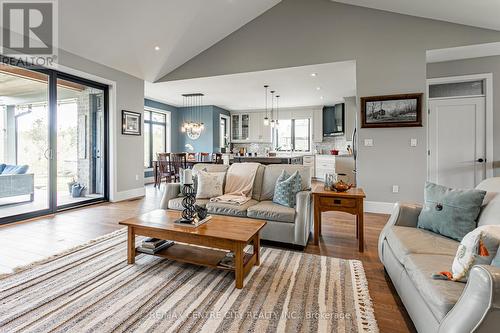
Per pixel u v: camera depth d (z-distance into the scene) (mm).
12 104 4180
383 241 2078
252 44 4785
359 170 4203
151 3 3572
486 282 891
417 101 3818
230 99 7680
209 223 2223
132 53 4527
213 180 3223
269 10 4645
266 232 2676
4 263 2248
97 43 4012
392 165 4027
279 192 2840
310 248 2656
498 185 1748
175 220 2283
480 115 4242
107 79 4750
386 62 3979
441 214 1799
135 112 5398
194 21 4215
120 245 2684
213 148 8711
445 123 4438
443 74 4324
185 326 1462
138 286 1887
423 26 3818
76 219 3699
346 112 7246
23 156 4137
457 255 1234
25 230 3188
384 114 3980
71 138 4477
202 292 1817
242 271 1873
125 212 4125
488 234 1120
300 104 8438
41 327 1444
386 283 1959
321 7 4312
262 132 9375
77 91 4578
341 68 4605
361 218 2592
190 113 8977
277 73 4922
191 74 5281
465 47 3699
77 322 1488
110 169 4961
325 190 2900
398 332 1429
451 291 1108
